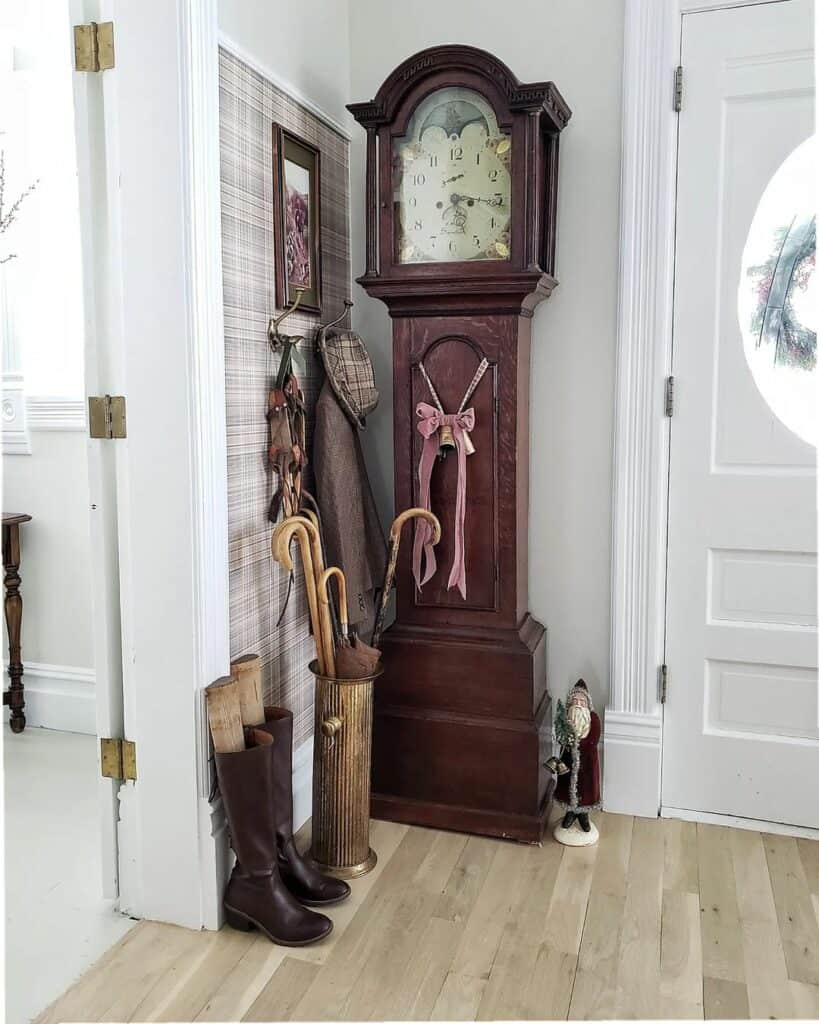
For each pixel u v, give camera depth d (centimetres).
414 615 252
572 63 246
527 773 239
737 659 245
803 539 236
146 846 206
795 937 199
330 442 244
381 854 233
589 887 218
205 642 199
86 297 199
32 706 323
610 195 246
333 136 262
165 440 194
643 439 245
